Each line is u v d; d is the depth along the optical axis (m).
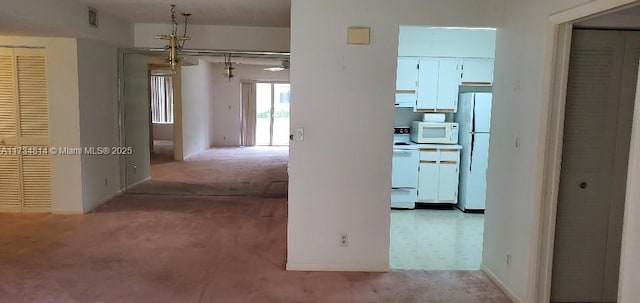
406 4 3.36
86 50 5.17
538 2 2.85
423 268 3.89
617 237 3.05
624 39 2.90
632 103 2.96
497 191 3.44
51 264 3.66
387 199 3.54
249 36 6.15
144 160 7.17
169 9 4.92
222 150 11.24
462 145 6.05
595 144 2.97
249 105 12.19
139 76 6.82
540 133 2.81
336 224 3.57
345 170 3.51
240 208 5.67
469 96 5.79
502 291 3.30
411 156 5.97
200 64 10.69
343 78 3.41
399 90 5.96
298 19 3.36
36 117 5.06
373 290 3.29
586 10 2.38
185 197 6.21
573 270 3.07
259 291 3.24
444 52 5.90
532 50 2.93
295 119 3.45
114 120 6.03
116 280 3.38
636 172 1.82
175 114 9.35
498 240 3.41
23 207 5.21
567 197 3.01
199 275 3.50
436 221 5.53
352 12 3.36
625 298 1.89
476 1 3.37
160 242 4.27
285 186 7.05
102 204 5.67
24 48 4.93
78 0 4.50
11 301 3.00
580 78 2.91
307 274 3.54
